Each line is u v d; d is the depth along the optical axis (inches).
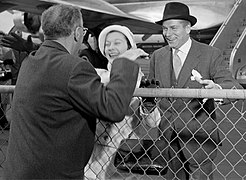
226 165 162.6
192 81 92.2
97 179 88.0
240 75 434.6
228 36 481.4
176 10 93.9
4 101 94.3
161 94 71.4
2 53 239.9
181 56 96.0
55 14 61.5
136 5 605.6
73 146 58.6
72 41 63.1
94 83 56.4
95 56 117.0
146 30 417.4
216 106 84.4
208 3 578.6
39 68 59.1
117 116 54.8
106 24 323.9
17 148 59.6
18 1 248.2
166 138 90.7
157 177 83.1
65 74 57.0
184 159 91.6
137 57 67.6
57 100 57.2
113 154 87.5
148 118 86.9
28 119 58.6
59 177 58.0
